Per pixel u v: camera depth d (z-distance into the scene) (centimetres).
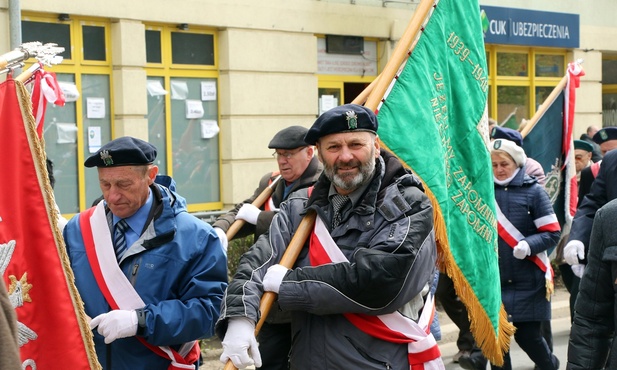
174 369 374
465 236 447
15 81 346
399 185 351
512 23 1502
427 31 437
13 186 344
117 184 368
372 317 344
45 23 966
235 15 1132
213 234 382
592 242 385
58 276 346
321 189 358
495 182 626
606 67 1886
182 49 1102
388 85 415
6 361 209
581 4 1670
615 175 552
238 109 1144
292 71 1200
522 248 600
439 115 432
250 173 1162
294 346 360
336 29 1248
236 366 329
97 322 357
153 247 371
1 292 218
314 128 345
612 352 373
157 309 361
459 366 730
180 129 1106
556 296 1016
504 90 1551
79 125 1000
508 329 481
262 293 345
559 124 819
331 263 338
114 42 1022
